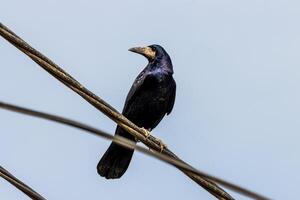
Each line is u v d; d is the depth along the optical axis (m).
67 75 10.00
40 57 9.70
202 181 10.18
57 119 7.22
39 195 10.24
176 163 7.37
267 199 7.04
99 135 7.26
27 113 7.19
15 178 10.18
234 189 7.16
